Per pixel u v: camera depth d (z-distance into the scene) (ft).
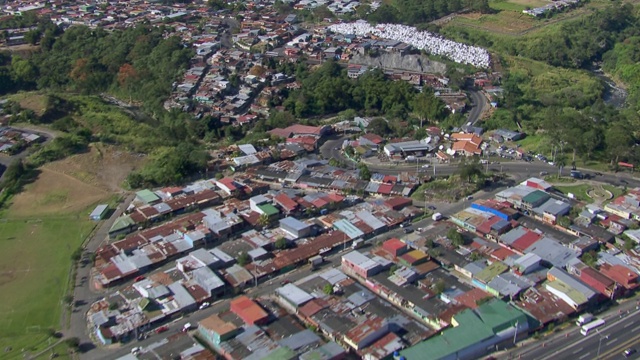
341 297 379.55
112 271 412.57
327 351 327.88
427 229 455.22
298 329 349.41
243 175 557.33
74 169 567.18
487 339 335.67
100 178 556.92
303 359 322.34
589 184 527.81
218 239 455.22
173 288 390.83
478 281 392.27
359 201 510.17
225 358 333.01
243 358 325.42
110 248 441.68
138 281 405.39
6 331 368.68
